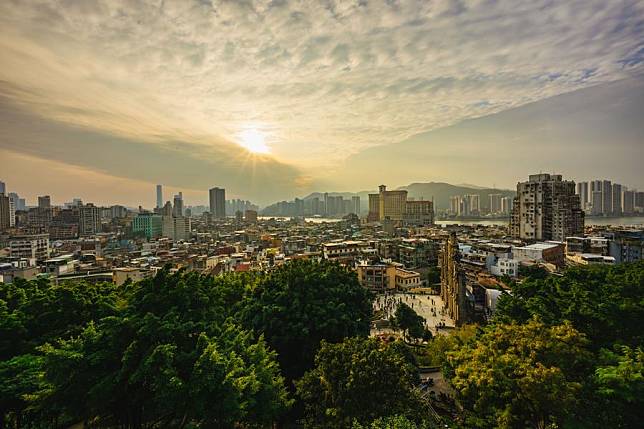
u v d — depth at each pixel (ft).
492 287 308.40
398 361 91.71
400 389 85.66
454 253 285.84
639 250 377.50
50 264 352.08
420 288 407.23
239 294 171.32
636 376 70.38
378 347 98.22
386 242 579.89
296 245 637.71
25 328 115.96
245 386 82.99
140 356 81.71
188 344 90.63
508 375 79.25
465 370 88.28
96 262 416.26
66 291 128.16
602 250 402.72
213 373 77.82
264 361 100.42
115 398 81.56
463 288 264.93
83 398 81.00
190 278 108.99
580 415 74.38
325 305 139.13
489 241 541.75
